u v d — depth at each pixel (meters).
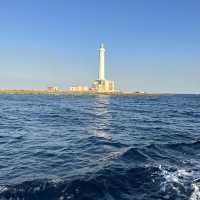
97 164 15.17
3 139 24.22
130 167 14.19
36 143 22.16
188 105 95.62
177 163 15.45
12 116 46.56
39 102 98.31
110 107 77.88
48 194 10.92
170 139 24.11
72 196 10.84
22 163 15.84
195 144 21.05
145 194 11.27
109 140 23.08
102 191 11.38
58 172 13.83
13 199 10.52
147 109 71.44
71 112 56.66
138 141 22.80
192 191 11.46
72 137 24.98
